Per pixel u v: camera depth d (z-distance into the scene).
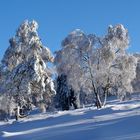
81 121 27.91
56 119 34.16
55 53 54.72
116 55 53.84
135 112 28.58
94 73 52.62
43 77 48.38
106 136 18.64
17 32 49.97
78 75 52.81
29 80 47.66
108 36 53.44
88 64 52.84
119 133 18.89
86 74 52.88
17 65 48.84
